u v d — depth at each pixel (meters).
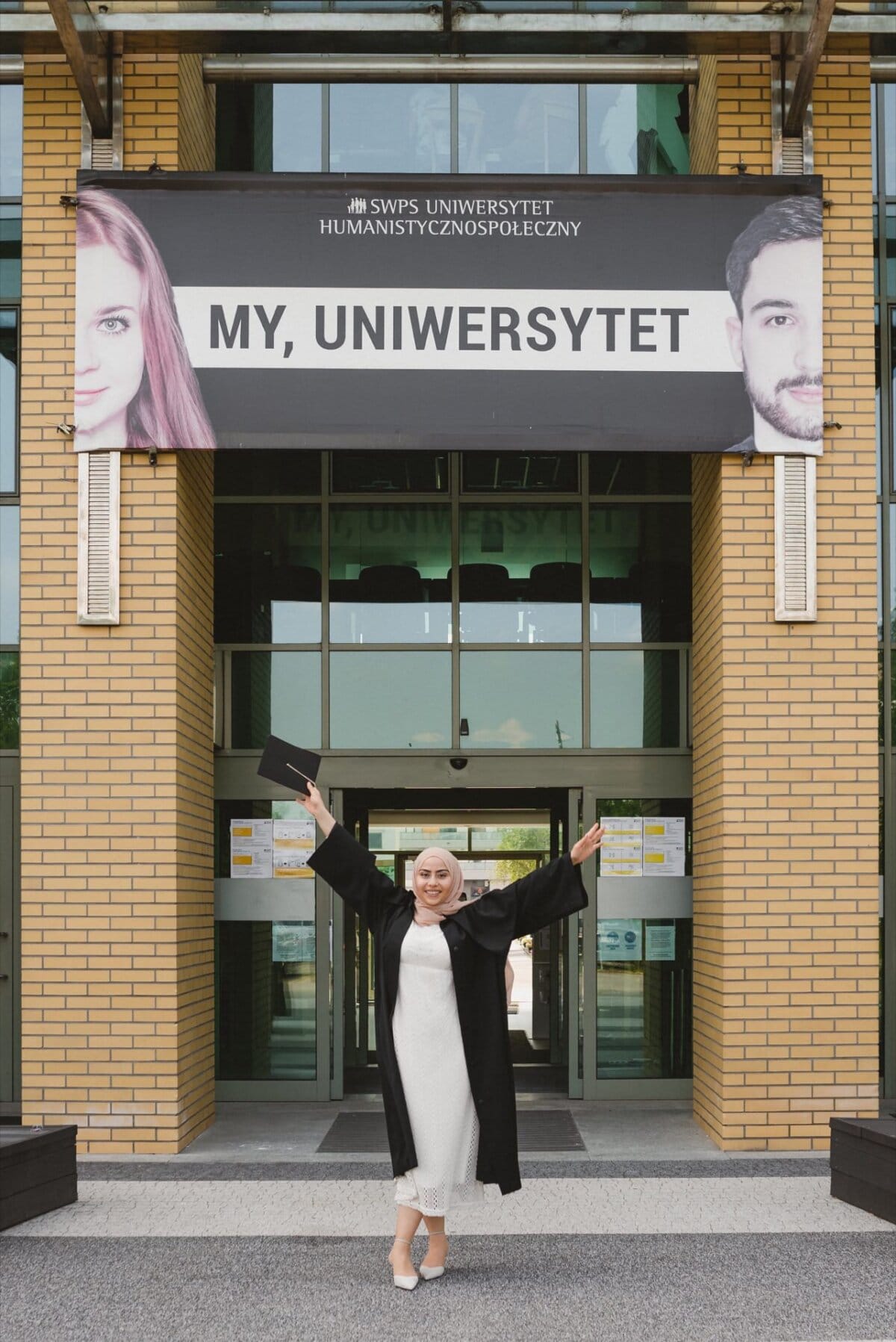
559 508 9.74
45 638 7.87
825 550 7.98
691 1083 9.24
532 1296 5.00
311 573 9.67
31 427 7.97
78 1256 5.53
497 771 9.50
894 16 7.92
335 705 9.58
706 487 8.53
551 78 8.53
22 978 7.75
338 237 7.95
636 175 8.11
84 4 7.64
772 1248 5.63
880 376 9.36
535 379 7.94
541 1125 8.47
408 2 7.91
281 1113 8.95
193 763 8.31
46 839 7.76
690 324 7.97
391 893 5.28
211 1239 5.79
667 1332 4.59
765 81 8.16
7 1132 6.36
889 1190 6.03
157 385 7.86
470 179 7.99
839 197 8.12
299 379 7.89
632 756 9.48
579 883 5.09
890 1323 4.68
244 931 9.38
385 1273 5.29
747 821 7.84
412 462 9.75
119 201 7.91
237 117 9.71
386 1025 5.14
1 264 9.35
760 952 7.77
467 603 9.67
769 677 7.91
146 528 7.88
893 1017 9.06
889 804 9.17
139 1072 7.62
